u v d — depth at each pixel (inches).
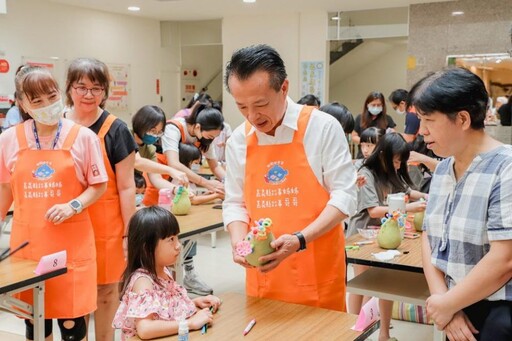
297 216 69.5
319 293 70.7
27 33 266.2
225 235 239.6
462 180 58.1
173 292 71.5
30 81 82.4
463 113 54.8
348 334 59.8
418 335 133.7
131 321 67.7
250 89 61.8
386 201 121.8
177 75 358.6
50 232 87.9
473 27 265.1
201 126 154.5
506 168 54.5
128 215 101.6
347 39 298.7
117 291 104.7
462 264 57.4
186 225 124.3
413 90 58.2
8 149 90.1
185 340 58.4
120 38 315.3
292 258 70.3
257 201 71.0
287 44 311.3
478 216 55.9
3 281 78.7
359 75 418.3
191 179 149.8
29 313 86.3
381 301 117.6
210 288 166.2
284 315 65.2
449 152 57.4
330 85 431.2
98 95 96.5
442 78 55.7
